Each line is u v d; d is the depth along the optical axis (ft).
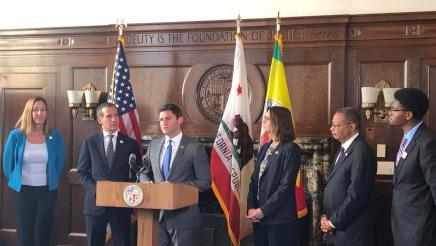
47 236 14.15
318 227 14.19
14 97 16.78
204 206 15.23
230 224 13.62
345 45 14.71
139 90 15.94
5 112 16.81
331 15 14.61
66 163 16.34
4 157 13.88
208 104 15.51
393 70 14.55
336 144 14.69
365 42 14.67
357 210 10.39
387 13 14.38
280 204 10.46
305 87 14.98
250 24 15.08
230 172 13.88
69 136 16.33
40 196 13.91
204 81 15.56
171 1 15.93
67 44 16.39
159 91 15.84
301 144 14.24
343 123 11.05
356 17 14.53
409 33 14.39
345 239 10.50
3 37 16.70
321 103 14.88
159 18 16.01
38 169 13.88
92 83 16.29
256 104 15.16
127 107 14.78
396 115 10.37
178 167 11.50
